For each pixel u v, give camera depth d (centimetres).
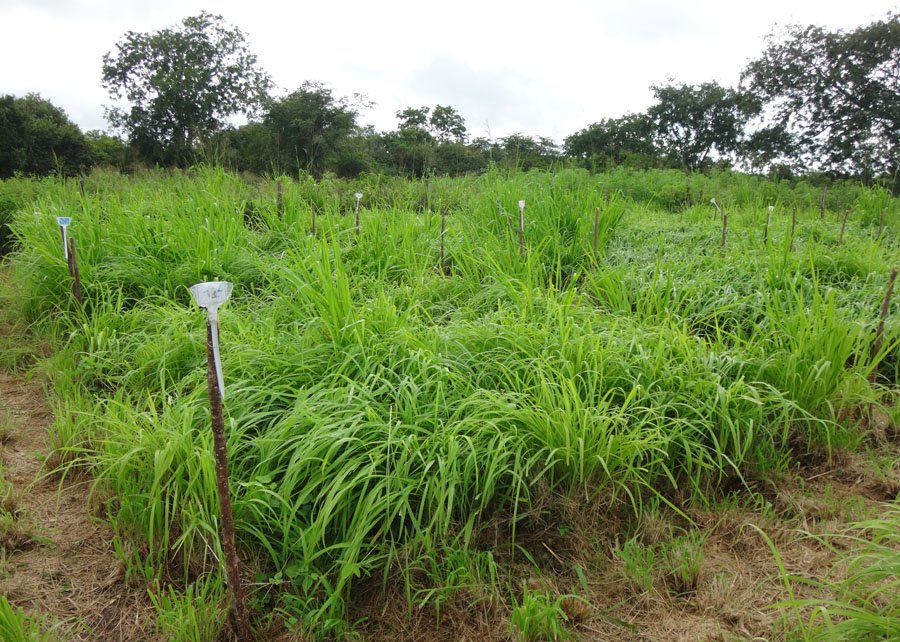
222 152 973
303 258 522
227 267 577
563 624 262
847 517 317
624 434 334
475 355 394
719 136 3797
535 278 527
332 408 331
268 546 283
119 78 2986
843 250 621
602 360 367
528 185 738
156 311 502
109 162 2919
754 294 499
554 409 325
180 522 302
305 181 1022
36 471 359
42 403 434
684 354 393
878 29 2486
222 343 416
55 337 501
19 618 245
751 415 360
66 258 525
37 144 2547
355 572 270
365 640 261
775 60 2755
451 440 300
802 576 281
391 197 973
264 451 312
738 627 257
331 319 400
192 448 305
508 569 294
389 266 580
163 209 655
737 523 318
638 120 3838
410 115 3728
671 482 339
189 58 2978
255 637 258
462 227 648
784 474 351
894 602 234
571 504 310
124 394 419
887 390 405
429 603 276
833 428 373
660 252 577
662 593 279
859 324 391
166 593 279
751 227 745
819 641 227
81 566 294
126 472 316
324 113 2438
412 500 310
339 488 292
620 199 741
